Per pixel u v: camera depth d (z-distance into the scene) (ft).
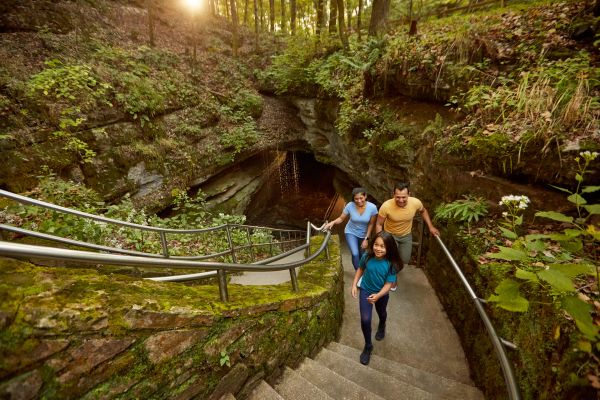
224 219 24.00
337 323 13.46
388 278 9.96
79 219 13.94
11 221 12.67
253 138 34.22
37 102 18.79
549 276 5.30
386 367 10.91
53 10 24.94
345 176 37.32
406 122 20.86
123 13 34.83
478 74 16.78
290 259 26.18
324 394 8.14
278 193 48.06
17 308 4.18
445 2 34.42
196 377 6.16
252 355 7.57
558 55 14.58
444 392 9.74
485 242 11.13
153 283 6.32
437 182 16.08
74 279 5.20
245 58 44.39
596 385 4.94
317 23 38.52
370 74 25.17
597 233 5.96
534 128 11.85
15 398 3.82
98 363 4.66
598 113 10.73
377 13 29.48
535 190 11.31
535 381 6.35
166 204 25.35
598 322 6.10
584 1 15.94
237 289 8.64
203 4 47.78
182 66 34.91
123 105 23.75
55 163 18.48
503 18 19.13
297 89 38.04
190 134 29.14
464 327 11.71
